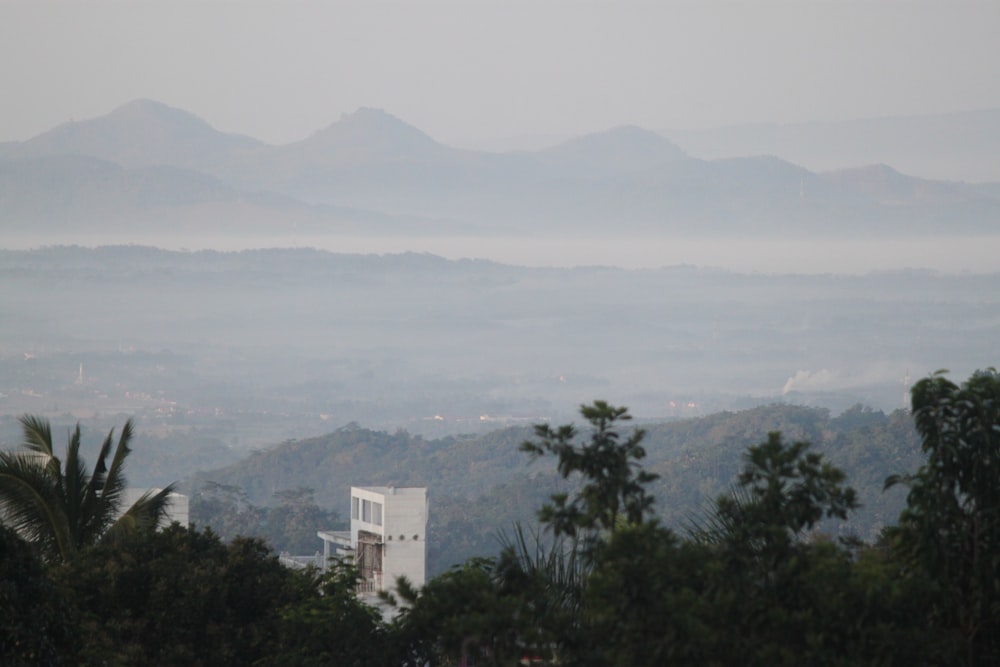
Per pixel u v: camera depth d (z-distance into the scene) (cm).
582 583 5350
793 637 4688
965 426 5056
